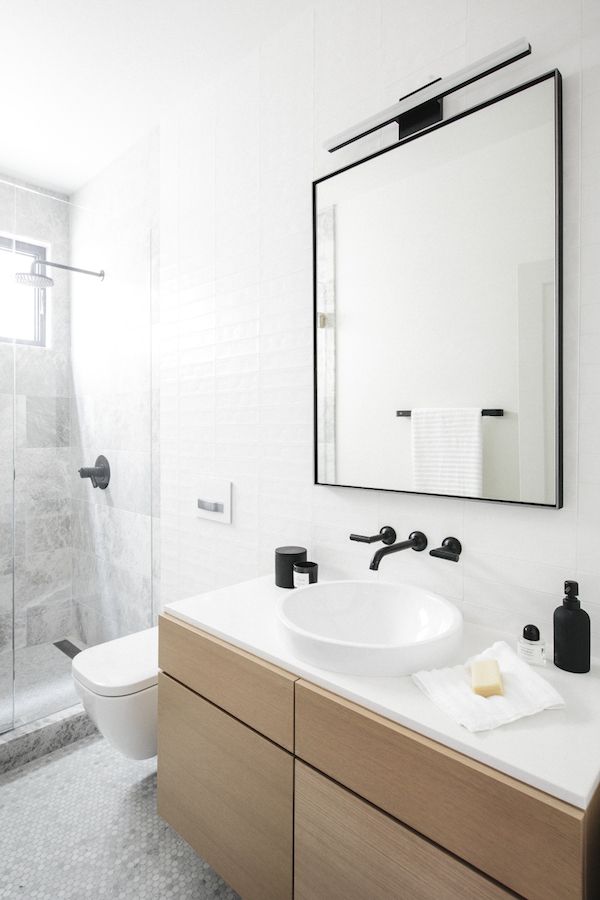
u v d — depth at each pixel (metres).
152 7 1.69
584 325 1.13
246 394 1.94
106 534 2.45
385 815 0.92
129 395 2.49
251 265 1.91
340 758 0.98
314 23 1.67
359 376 1.55
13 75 2.03
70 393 2.36
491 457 1.27
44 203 2.28
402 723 0.90
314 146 1.68
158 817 1.71
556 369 1.16
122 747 1.71
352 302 1.56
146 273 2.45
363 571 1.58
